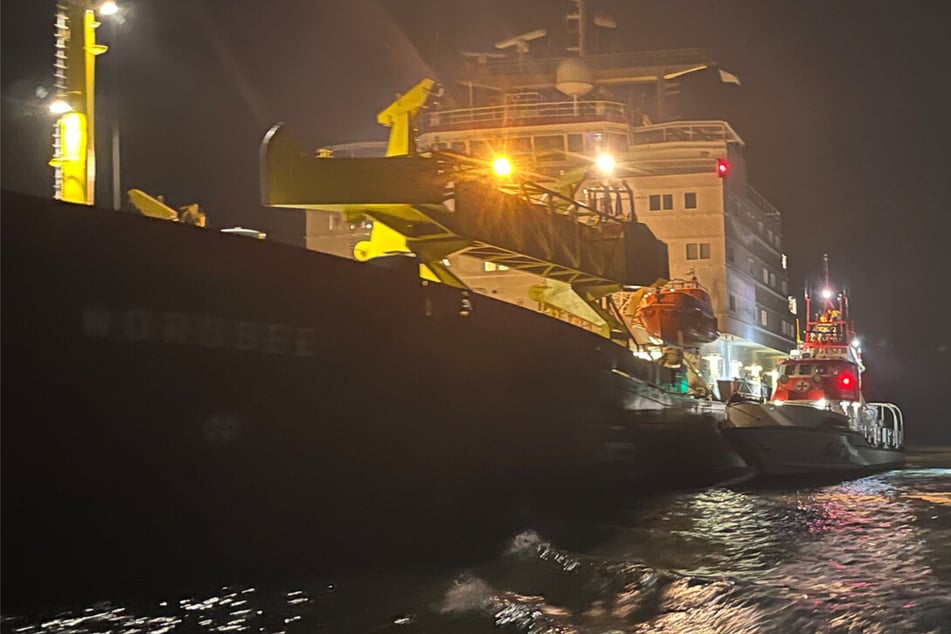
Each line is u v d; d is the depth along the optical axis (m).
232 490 12.28
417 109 22.84
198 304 12.16
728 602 9.54
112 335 11.12
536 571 11.60
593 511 18.38
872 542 14.05
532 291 29.17
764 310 54.09
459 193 21.09
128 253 11.37
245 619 9.41
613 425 23.73
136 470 11.15
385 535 13.94
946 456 45.16
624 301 36.03
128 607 9.84
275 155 20.25
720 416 32.41
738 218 48.88
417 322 16.52
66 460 10.45
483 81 48.31
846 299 38.56
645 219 46.03
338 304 14.55
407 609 9.75
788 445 29.16
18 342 10.19
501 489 18.41
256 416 12.80
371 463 14.79
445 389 17.05
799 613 8.98
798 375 34.84
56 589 10.09
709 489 24.20
